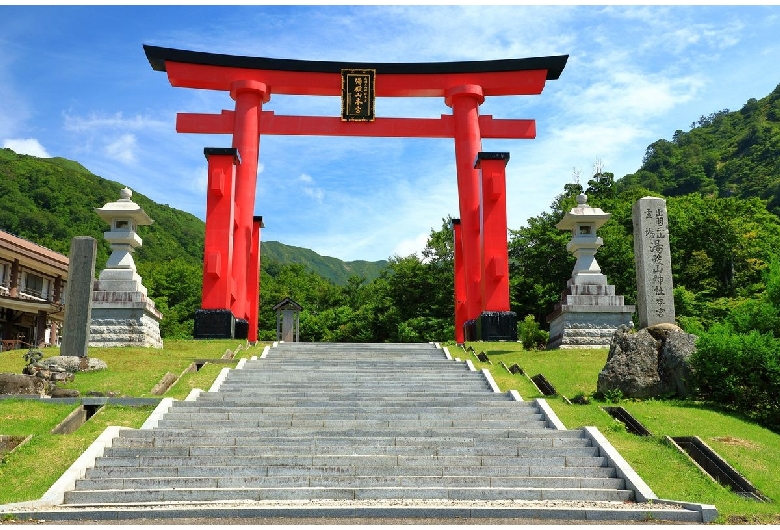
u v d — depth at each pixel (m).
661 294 18.03
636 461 11.88
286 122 30.69
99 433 12.91
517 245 43.81
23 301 35.84
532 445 12.75
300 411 14.80
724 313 35.84
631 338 17.11
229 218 27.14
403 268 43.56
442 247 43.56
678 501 10.15
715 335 16.14
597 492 10.69
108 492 10.30
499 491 10.61
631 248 38.81
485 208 28.22
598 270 25.67
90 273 19.42
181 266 56.88
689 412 14.91
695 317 34.66
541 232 42.91
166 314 48.56
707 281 39.66
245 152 29.78
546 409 14.90
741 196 65.19
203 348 23.83
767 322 18.00
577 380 18.50
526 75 31.02
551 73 31.27
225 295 26.78
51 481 10.73
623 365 16.77
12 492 10.35
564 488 10.92
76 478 10.88
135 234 26.33
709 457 12.18
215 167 27.31
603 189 51.16
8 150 97.12
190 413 14.42
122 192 26.33
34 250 38.88
